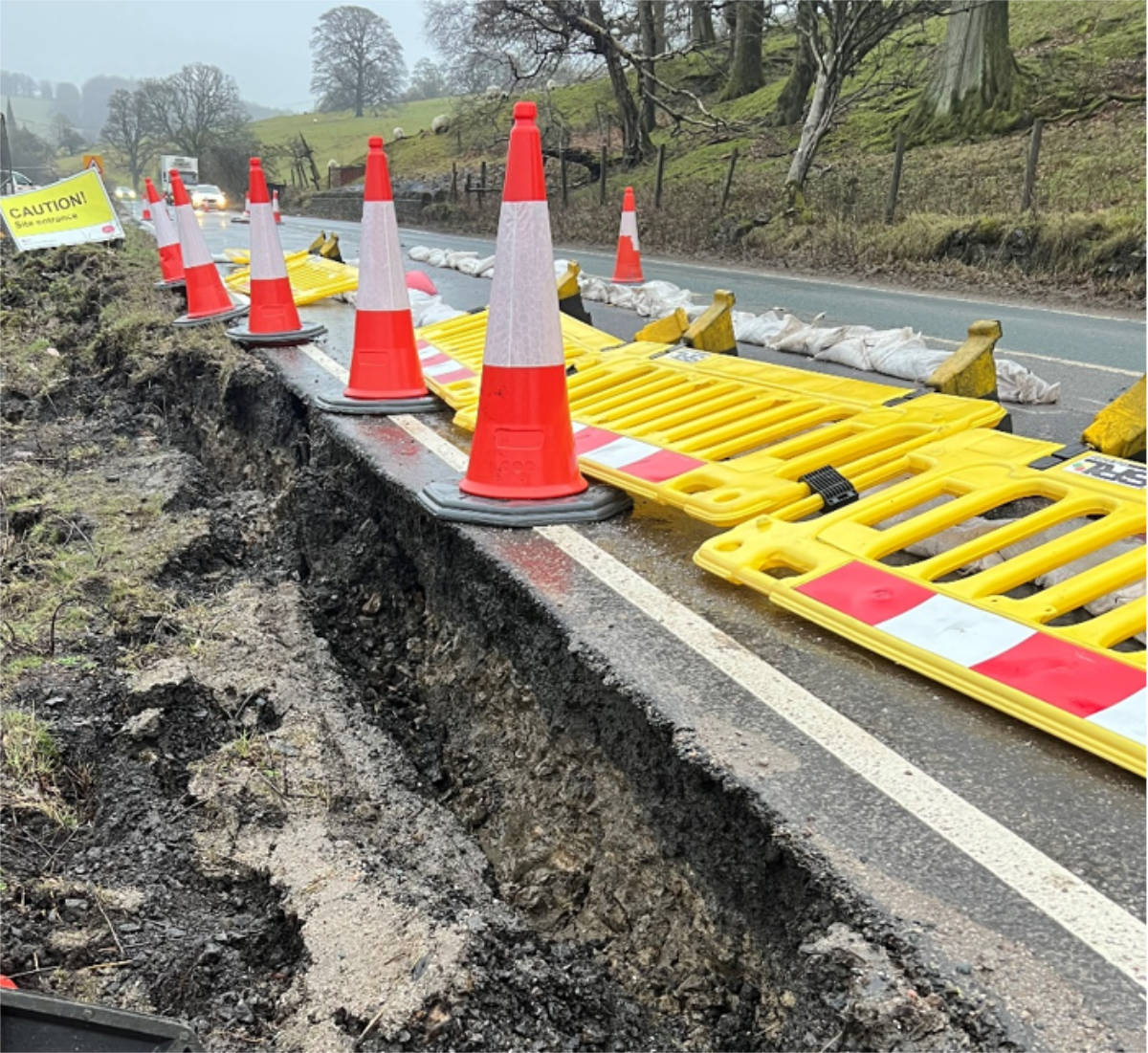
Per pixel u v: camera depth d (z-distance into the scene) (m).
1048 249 13.80
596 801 2.91
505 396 4.25
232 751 3.08
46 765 2.90
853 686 2.82
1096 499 3.36
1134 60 22.42
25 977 2.16
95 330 10.34
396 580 4.68
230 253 16.73
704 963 2.39
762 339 8.66
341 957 2.19
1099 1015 1.71
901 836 2.18
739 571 3.40
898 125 25.28
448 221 33.41
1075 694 2.50
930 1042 1.70
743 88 37.38
